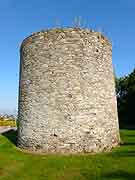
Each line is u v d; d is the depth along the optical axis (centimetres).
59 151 1653
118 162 1378
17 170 1352
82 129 1652
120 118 4231
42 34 1766
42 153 1677
